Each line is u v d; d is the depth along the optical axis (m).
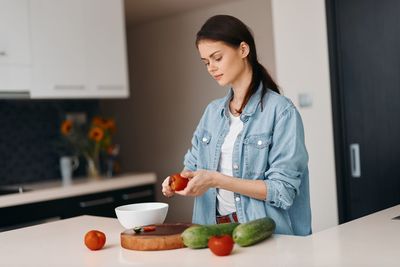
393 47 3.08
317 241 1.36
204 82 4.59
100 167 4.27
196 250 1.34
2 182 3.73
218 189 1.78
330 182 3.30
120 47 3.88
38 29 3.42
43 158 3.98
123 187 3.68
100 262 1.29
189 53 4.70
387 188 3.16
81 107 4.25
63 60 3.54
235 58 1.68
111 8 3.84
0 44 3.23
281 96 1.71
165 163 4.95
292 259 1.19
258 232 1.35
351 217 3.30
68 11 3.57
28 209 3.11
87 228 1.82
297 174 1.62
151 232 1.44
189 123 4.74
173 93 4.86
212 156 1.82
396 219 1.59
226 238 1.26
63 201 3.30
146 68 5.09
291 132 1.65
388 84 3.11
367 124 3.21
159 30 4.94
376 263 1.11
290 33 3.35
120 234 1.52
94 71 3.72
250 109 1.73
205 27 1.68
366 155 3.23
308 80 3.32
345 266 1.11
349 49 3.24
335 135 3.28
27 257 1.42
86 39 3.67
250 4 4.21
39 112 3.97
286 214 1.69
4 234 1.80
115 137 5.32
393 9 3.06
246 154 1.72
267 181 1.59
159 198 5.01
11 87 3.28
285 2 3.35
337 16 3.27
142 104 5.15
